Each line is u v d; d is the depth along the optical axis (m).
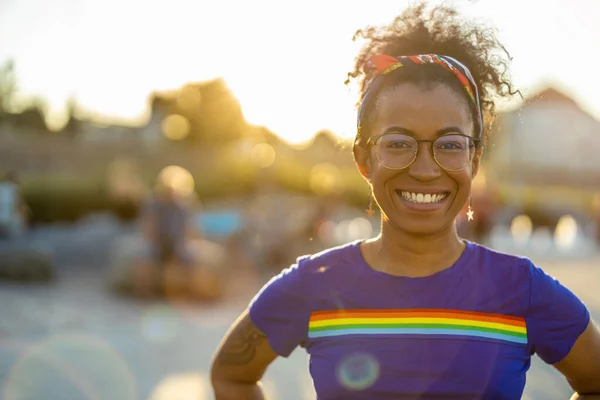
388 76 1.99
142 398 5.55
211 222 15.38
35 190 18.75
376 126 1.99
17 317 8.53
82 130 36.81
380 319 1.93
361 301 1.96
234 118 44.72
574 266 15.16
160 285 10.24
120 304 9.84
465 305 1.92
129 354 6.97
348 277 1.99
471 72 2.25
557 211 27.58
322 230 13.19
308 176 26.95
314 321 2.01
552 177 50.41
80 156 32.78
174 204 10.44
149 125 46.09
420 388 1.88
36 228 18.22
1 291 10.51
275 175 13.77
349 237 15.89
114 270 10.65
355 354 1.93
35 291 10.63
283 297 2.04
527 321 1.93
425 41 2.26
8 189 12.91
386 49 2.29
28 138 28.42
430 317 1.91
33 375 6.12
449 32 2.26
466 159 1.95
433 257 1.96
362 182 24.88
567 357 1.95
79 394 5.61
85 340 7.56
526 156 50.81
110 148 35.59
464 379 1.87
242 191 25.58
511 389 1.89
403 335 1.91
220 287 10.48
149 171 33.25
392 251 1.99
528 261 1.98
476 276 1.95
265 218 13.05
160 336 7.86
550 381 6.07
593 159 51.59
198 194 24.72
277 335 2.06
